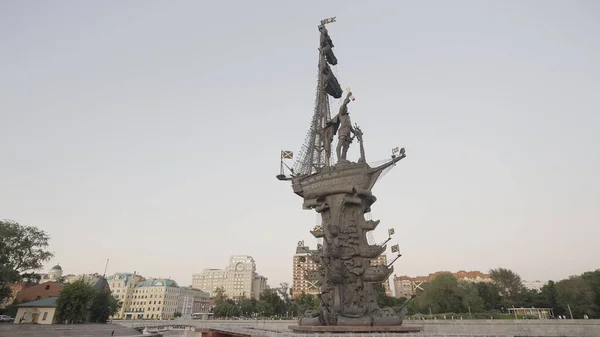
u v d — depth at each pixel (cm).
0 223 7150
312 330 3466
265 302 11731
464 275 19150
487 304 10425
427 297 9344
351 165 4400
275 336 3488
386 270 3894
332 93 5669
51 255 7631
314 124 5428
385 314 3722
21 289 9919
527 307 10119
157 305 17025
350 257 4022
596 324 4916
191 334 8106
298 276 16038
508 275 11775
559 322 5138
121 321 8662
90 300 7944
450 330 5759
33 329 5759
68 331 5722
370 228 4197
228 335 4875
